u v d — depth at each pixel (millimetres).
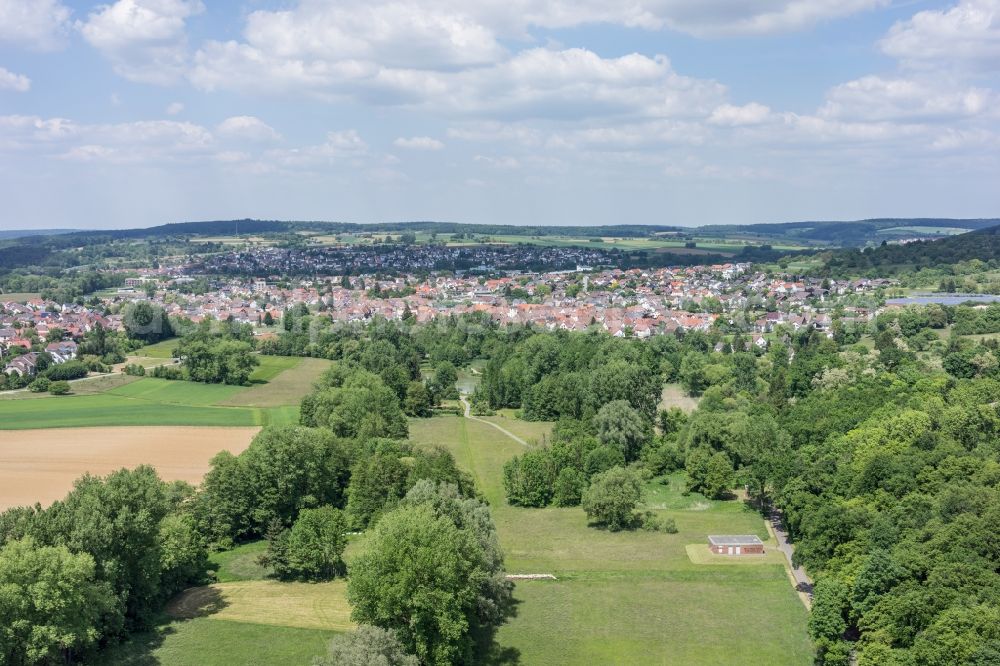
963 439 151875
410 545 94500
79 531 99375
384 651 84000
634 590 120750
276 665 95938
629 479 152875
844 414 185250
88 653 97625
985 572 92750
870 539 109812
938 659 82938
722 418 186125
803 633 106500
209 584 121125
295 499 149250
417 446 180625
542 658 101125
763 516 155125
